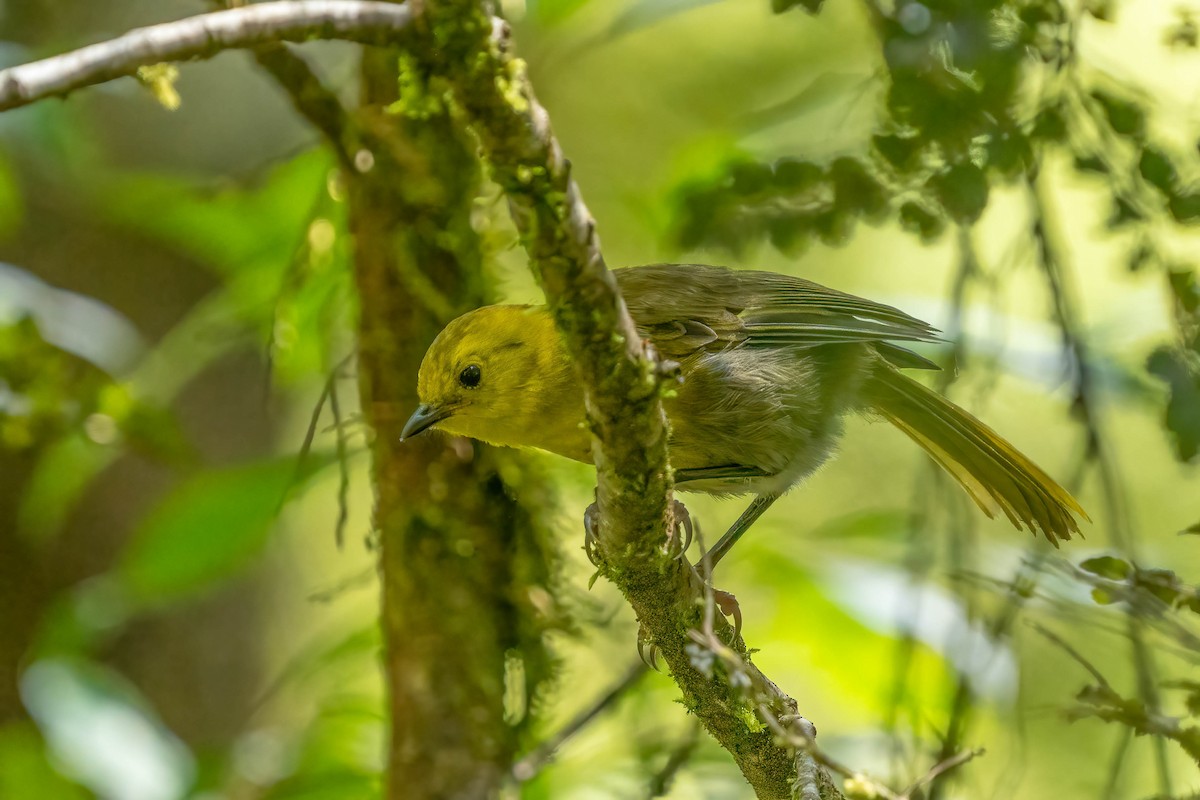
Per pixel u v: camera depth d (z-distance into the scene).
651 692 10.85
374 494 9.94
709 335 9.51
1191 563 13.09
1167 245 9.93
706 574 6.74
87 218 13.48
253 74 14.52
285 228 10.92
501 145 5.22
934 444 10.41
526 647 9.84
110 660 12.96
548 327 9.19
